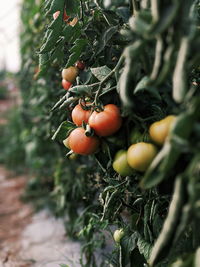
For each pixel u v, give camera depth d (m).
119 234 1.41
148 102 1.08
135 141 1.09
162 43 0.84
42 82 2.47
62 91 1.99
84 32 1.36
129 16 1.19
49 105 2.36
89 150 1.14
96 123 1.07
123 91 0.88
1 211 3.37
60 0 1.30
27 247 2.55
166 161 0.80
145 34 0.79
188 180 0.80
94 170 1.89
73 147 1.15
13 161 4.98
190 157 0.92
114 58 1.37
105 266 2.02
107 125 1.07
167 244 0.88
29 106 3.88
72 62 1.32
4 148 6.07
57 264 2.22
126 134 1.11
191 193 0.76
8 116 7.34
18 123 5.03
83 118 1.19
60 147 2.48
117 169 1.10
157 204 1.16
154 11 0.78
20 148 4.96
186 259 0.94
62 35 1.33
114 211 1.44
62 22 1.31
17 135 5.00
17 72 3.69
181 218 0.83
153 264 0.85
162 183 1.02
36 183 3.70
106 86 1.17
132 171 1.09
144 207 1.21
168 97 1.03
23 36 3.14
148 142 1.03
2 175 4.79
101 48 1.27
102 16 1.39
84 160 2.30
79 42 1.29
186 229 1.03
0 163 5.52
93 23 1.39
